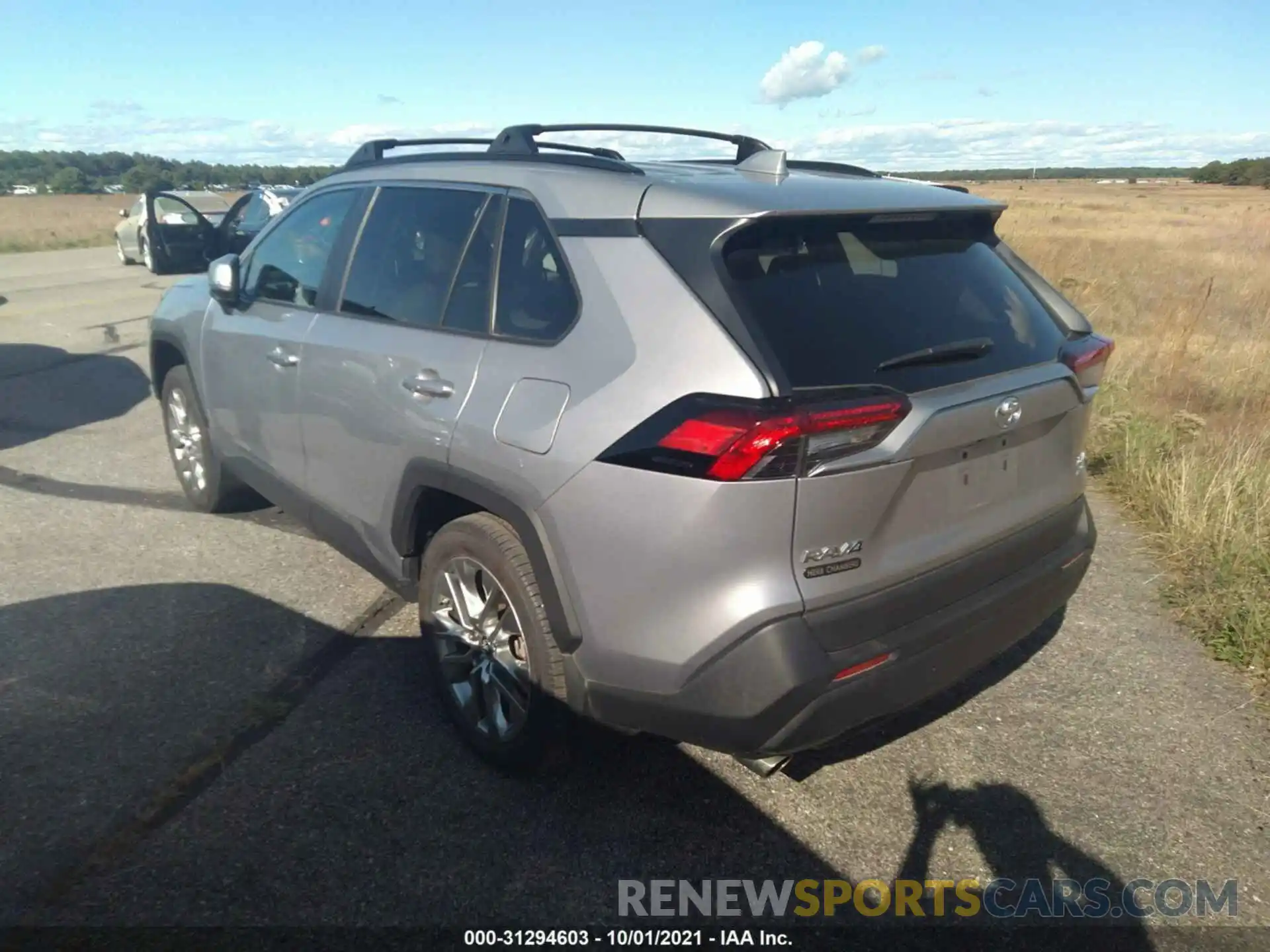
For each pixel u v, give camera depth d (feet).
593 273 8.98
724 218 8.34
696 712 8.23
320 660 12.46
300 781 9.98
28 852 8.80
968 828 9.63
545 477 8.75
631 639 8.43
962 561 9.00
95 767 10.08
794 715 7.93
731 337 7.93
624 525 8.25
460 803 9.73
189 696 11.50
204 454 16.56
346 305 12.24
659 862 9.04
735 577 7.83
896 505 8.25
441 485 10.05
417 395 10.34
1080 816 9.85
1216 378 26.63
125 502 18.10
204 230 47.70
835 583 8.02
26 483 19.07
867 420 7.70
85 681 11.76
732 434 7.59
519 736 9.70
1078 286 40.57
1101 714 11.68
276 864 8.79
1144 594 14.99
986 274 10.09
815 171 11.33
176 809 9.48
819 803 9.95
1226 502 16.40
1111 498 19.12
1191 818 9.85
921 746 10.97
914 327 8.78
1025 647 13.33
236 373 14.37
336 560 15.66
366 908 8.34
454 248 10.78
